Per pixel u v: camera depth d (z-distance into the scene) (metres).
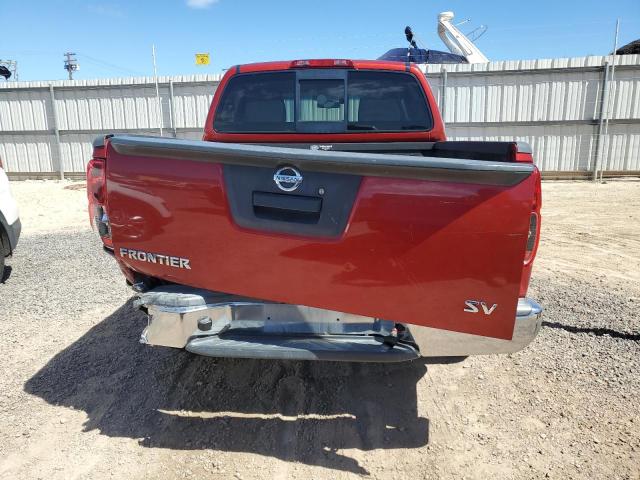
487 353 2.47
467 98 15.16
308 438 2.80
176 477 2.49
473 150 3.15
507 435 2.80
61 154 17.52
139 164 2.41
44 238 8.09
